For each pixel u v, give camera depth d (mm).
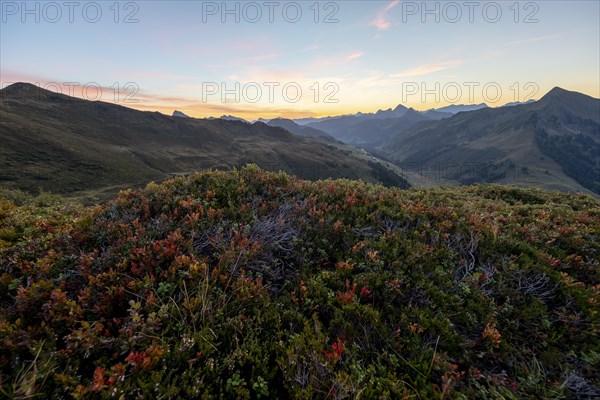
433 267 5195
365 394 3049
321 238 5867
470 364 3613
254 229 5754
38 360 3135
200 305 3877
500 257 5578
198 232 5516
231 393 3059
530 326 4172
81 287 4246
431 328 3904
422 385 3246
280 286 4812
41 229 6602
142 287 4051
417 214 7066
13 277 4645
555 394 3230
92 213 6625
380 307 4367
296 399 2982
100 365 3135
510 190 13320
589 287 4926
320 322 3924
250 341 3535
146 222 5949
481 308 4301
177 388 2875
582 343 3963
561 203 11461
